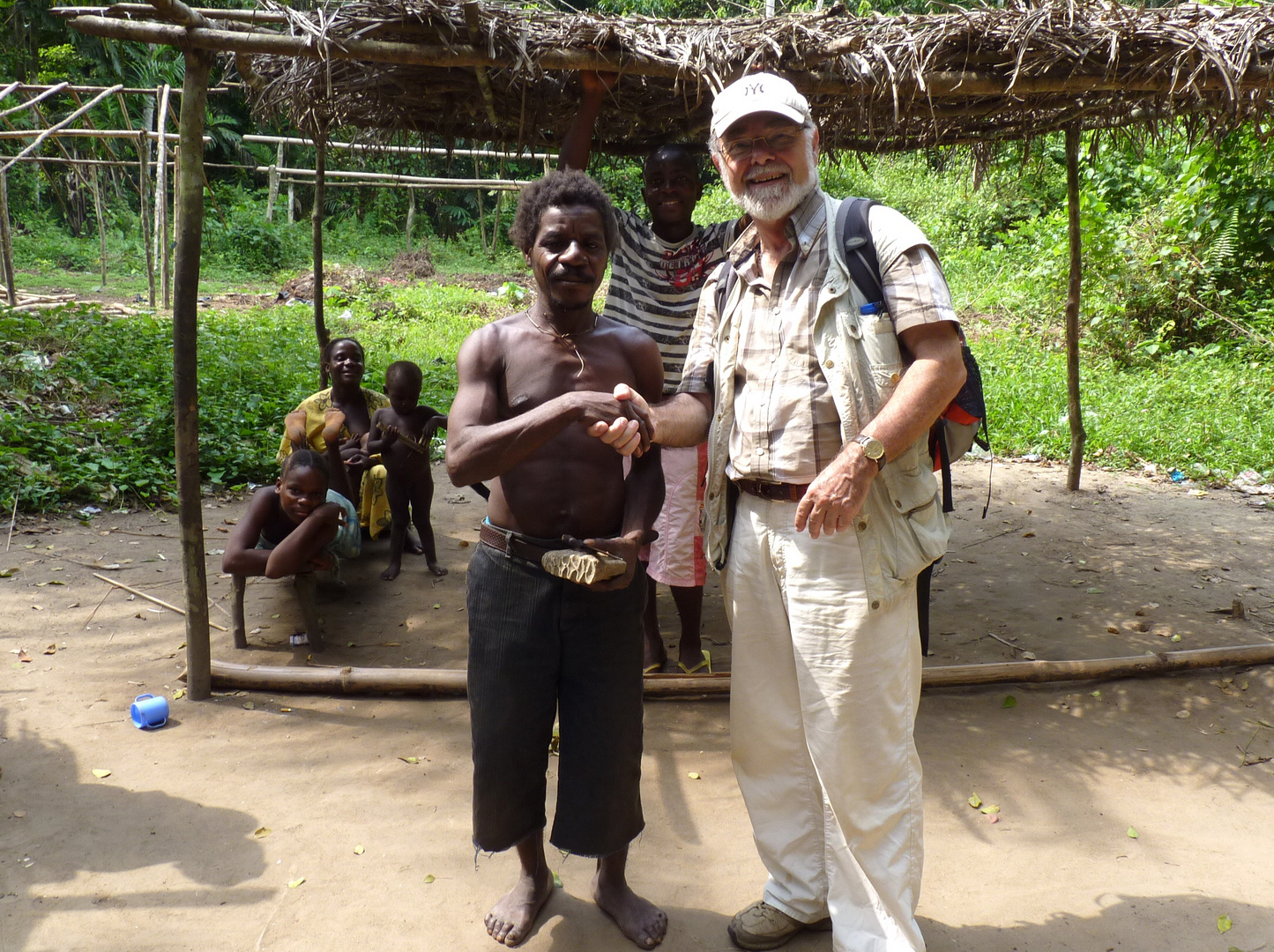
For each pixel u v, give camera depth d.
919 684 2.34
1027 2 3.46
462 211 25.78
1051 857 2.80
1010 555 5.56
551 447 2.19
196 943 2.35
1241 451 7.50
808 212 2.28
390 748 3.31
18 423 6.19
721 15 3.66
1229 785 3.21
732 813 3.01
